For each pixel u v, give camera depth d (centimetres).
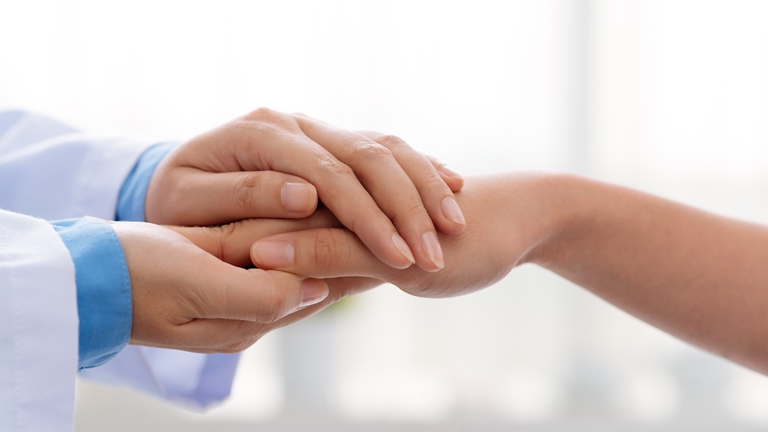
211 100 111
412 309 117
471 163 114
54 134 78
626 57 114
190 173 67
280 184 64
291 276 62
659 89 115
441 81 113
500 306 117
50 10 109
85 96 110
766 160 114
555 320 118
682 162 116
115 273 58
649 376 118
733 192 115
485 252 66
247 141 66
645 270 71
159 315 59
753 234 71
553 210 70
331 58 111
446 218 64
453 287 66
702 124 115
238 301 60
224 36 110
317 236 63
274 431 111
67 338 56
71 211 73
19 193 74
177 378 73
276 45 111
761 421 113
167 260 59
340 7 111
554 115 114
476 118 114
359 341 117
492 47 113
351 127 112
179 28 110
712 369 117
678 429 113
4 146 77
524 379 117
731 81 114
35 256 57
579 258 72
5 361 55
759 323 70
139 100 111
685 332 72
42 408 56
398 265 63
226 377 73
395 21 111
